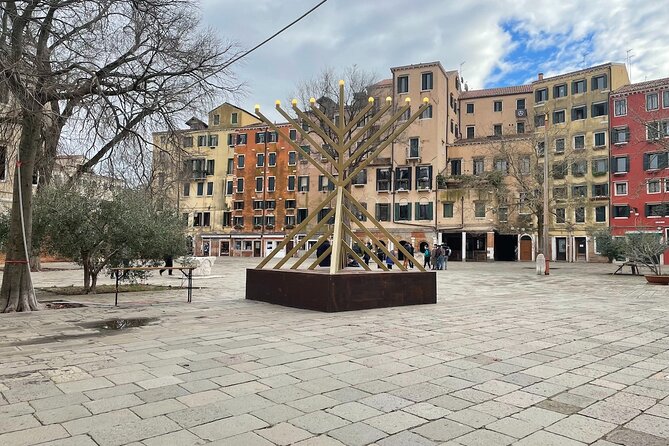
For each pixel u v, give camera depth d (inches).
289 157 2336.4
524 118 2161.7
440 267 1282.0
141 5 420.5
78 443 130.8
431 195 2016.5
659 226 1792.6
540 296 568.4
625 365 221.6
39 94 380.2
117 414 153.3
